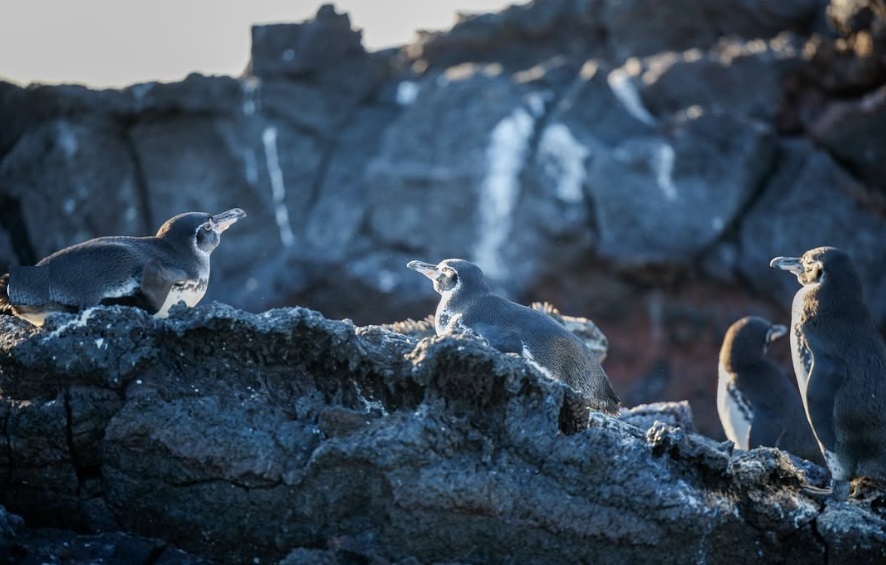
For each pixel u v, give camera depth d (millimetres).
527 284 22297
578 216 22172
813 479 9492
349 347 8008
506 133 22844
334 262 22672
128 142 22609
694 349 22438
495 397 7805
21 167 21812
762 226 22250
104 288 8203
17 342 7984
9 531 7570
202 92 22859
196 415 7820
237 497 7766
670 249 21875
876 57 22438
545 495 7668
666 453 7926
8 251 21688
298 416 7941
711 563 7910
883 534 8031
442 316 9711
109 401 7953
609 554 7723
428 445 7605
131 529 7977
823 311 9070
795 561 8062
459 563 7645
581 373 9312
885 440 8625
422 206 22766
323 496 7707
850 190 22391
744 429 12453
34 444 7965
